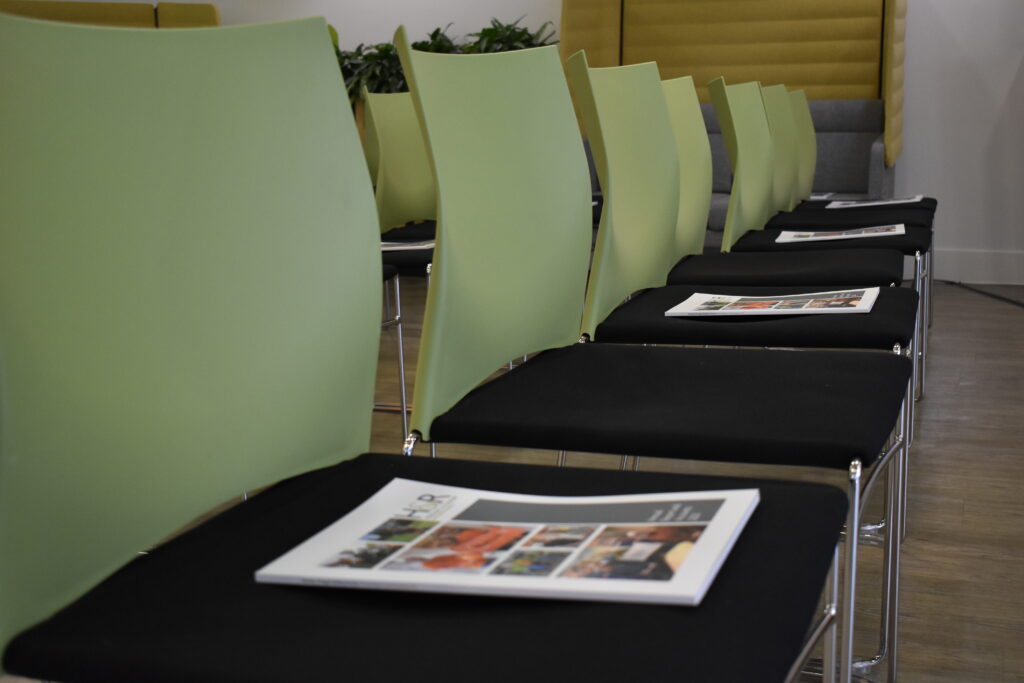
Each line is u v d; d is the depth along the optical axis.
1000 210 5.90
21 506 0.80
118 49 0.93
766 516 0.92
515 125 1.62
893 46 5.35
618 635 0.72
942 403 3.38
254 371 1.04
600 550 0.83
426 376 1.33
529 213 1.62
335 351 1.15
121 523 0.90
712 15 6.37
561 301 1.73
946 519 2.41
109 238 0.90
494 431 1.28
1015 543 2.27
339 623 0.78
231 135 1.03
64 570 0.84
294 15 7.26
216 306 1.00
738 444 1.17
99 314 0.88
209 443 0.99
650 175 2.27
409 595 0.82
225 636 0.77
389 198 3.89
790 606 0.77
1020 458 2.83
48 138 0.86
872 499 2.55
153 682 0.74
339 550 0.88
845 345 1.70
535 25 6.84
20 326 0.81
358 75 6.64
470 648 0.72
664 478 1.03
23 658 0.77
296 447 1.10
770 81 6.33
